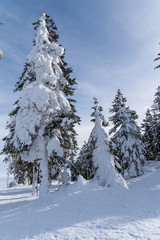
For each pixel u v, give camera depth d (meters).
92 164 14.59
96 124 15.83
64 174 15.81
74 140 21.56
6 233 6.00
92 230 5.68
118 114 24.67
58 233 5.68
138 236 4.89
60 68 14.80
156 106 24.02
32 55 14.22
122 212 7.31
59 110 13.13
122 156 21.95
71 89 15.46
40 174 11.91
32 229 6.23
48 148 11.94
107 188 11.79
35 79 14.41
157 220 6.07
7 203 12.04
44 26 15.57
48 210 8.35
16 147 11.84
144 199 8.91
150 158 32.41
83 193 10.57
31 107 12.60
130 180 19.30
